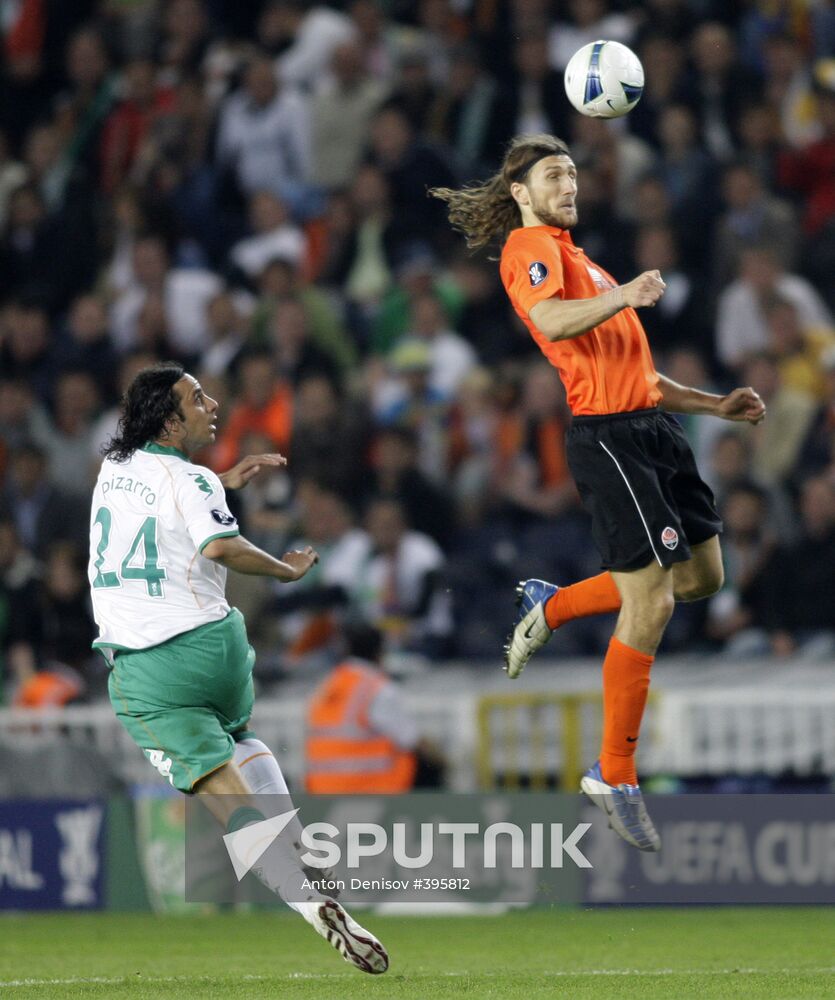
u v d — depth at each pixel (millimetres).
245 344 49719
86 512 47719
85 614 43125
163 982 21375
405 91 52594
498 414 46094
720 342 47188
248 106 55688
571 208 20562
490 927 30859
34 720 38250
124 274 54875
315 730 36031
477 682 40062
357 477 46281
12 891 36344
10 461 48375
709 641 40188
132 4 60531
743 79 51781
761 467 44000
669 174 49250
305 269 53344
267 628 42562
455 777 37312
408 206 51719
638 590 20219
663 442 20516
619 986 20016
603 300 19016
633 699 20344
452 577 42875
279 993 19688
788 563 39656
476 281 49625
